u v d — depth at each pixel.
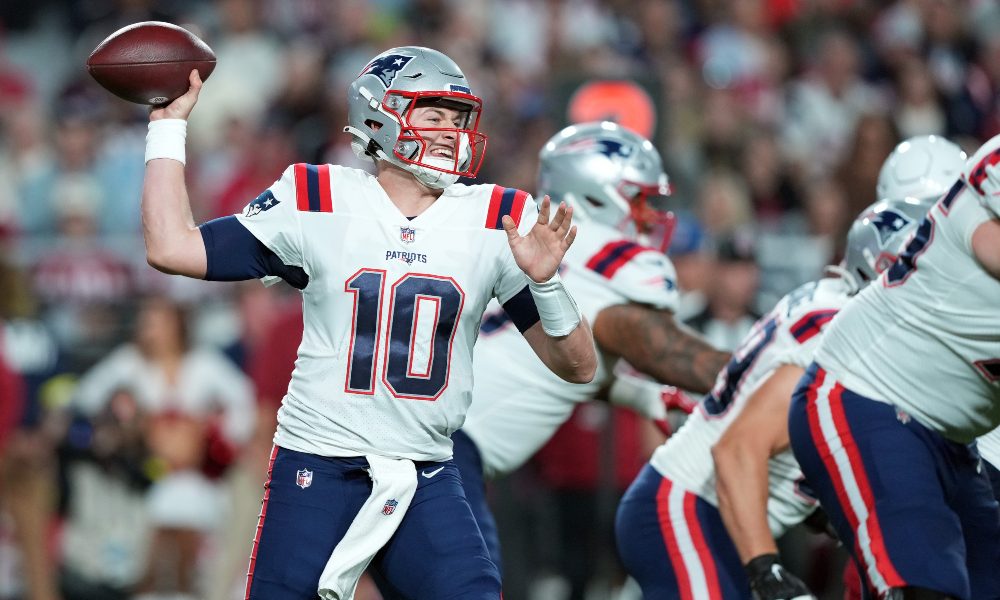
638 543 15.98
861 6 42.53
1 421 25.83
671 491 15.84
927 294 13.43
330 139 37.53
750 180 36.22
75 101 40.59
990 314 13.12
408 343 12.98
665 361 16.38
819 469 14.08
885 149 32.66
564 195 17.12
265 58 41.91
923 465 13.66
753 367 15.25
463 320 13.14
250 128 38.31
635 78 25.92
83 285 32.62
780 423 14.73
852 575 15.54
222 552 25.45
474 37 42.28
